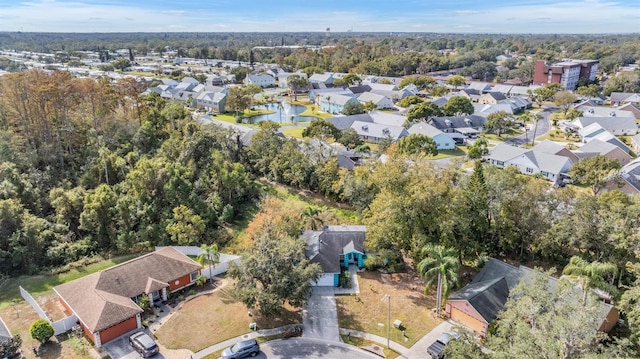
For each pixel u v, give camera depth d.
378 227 44.53
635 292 31.20
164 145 70.94
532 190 45.53
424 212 44.09
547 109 147.62
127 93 82.50
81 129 71.94
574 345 24.80
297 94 174.50
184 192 57.38
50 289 43.81
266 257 37.69
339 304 41.06
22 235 47.03
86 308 36.66
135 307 37.28
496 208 46.75
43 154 64.31
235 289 38.09
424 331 37.03
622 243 38.81
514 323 29.00
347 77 182.00
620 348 26.53
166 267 42.81
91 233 52.81
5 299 42.03
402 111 137.88
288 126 115.06
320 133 91.50
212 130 75.06
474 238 45.91
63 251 49.09
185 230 51.50
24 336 36.00
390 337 36.25
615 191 49.19
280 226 49.25
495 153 86.19
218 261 45.56
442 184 43.28
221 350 34.62
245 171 70.12
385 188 46.50
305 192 68.69
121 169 63.44
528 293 29.14
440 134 96.81
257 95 168.75
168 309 40.06
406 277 46.00
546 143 87.31
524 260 48.12
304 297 38.62
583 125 108.44
